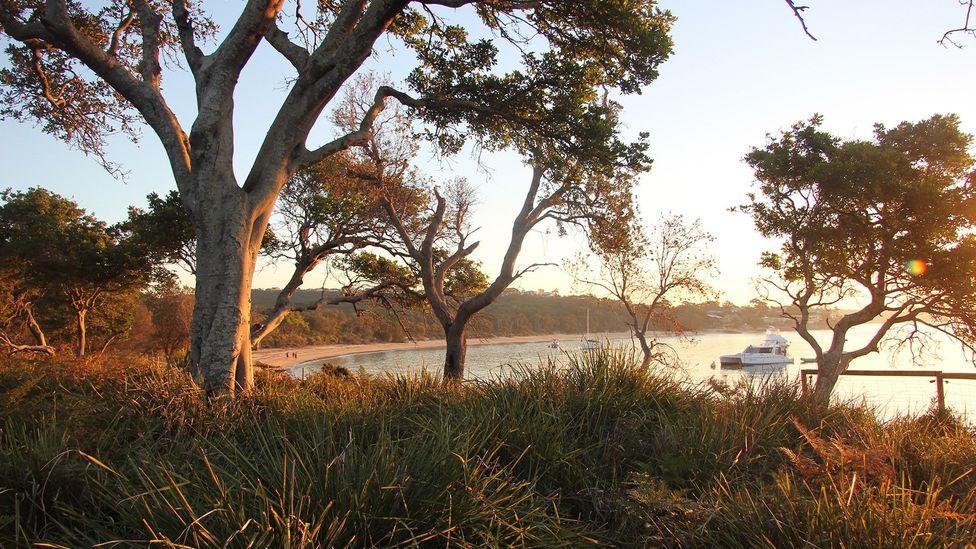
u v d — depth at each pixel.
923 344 17.70
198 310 7.04
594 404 4.83
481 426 4.13
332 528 2.62
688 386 5.68
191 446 4.07
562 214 16.95
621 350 5.86
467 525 2.97
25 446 3.64
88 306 28.25
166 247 19.42
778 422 4.87
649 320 21.28
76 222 28.44
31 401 4.88
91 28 11.27
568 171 11.22
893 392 7.82
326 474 2.94
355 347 58.25
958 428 5.59
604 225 16.83
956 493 3.62
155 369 6.68
